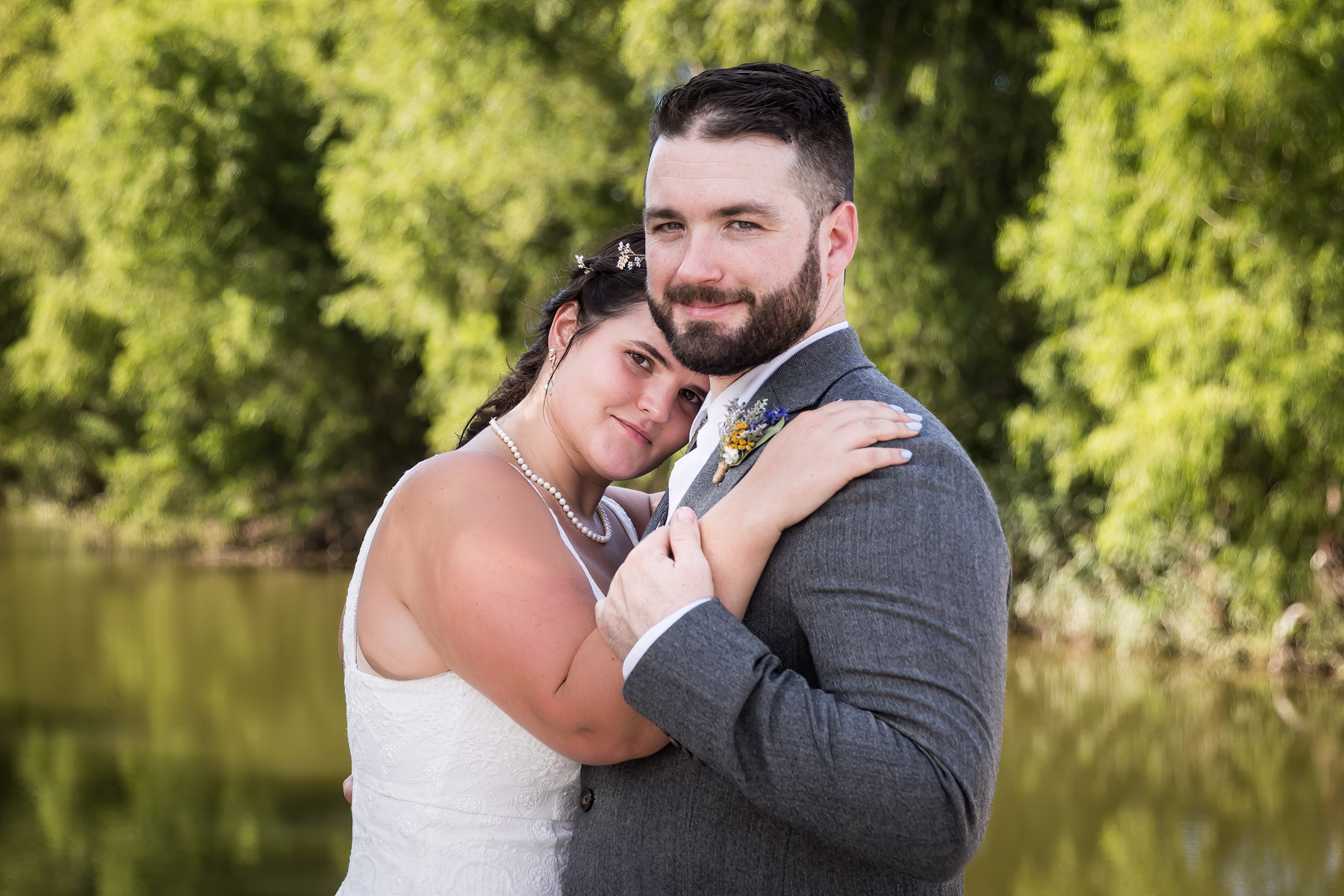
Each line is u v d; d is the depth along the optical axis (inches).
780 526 55.3
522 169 412.5
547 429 78.3
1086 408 348.2
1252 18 287.0
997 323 395.5
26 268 731.4
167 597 516.4
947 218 386.3
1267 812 234.2
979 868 207.0
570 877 64.9
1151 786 251.0
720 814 58.2
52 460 828.6
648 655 53.7
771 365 62.8
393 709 71.3
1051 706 315.9
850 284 362.6
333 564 623.2
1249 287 301.9
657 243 60.7
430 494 69.4
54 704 331.3
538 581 64.7
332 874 205.8
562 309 78.0
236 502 639.8
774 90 58.2
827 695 52.1
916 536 52.6
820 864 56.9
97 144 588.4
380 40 463.2
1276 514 326.3
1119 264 319.6
